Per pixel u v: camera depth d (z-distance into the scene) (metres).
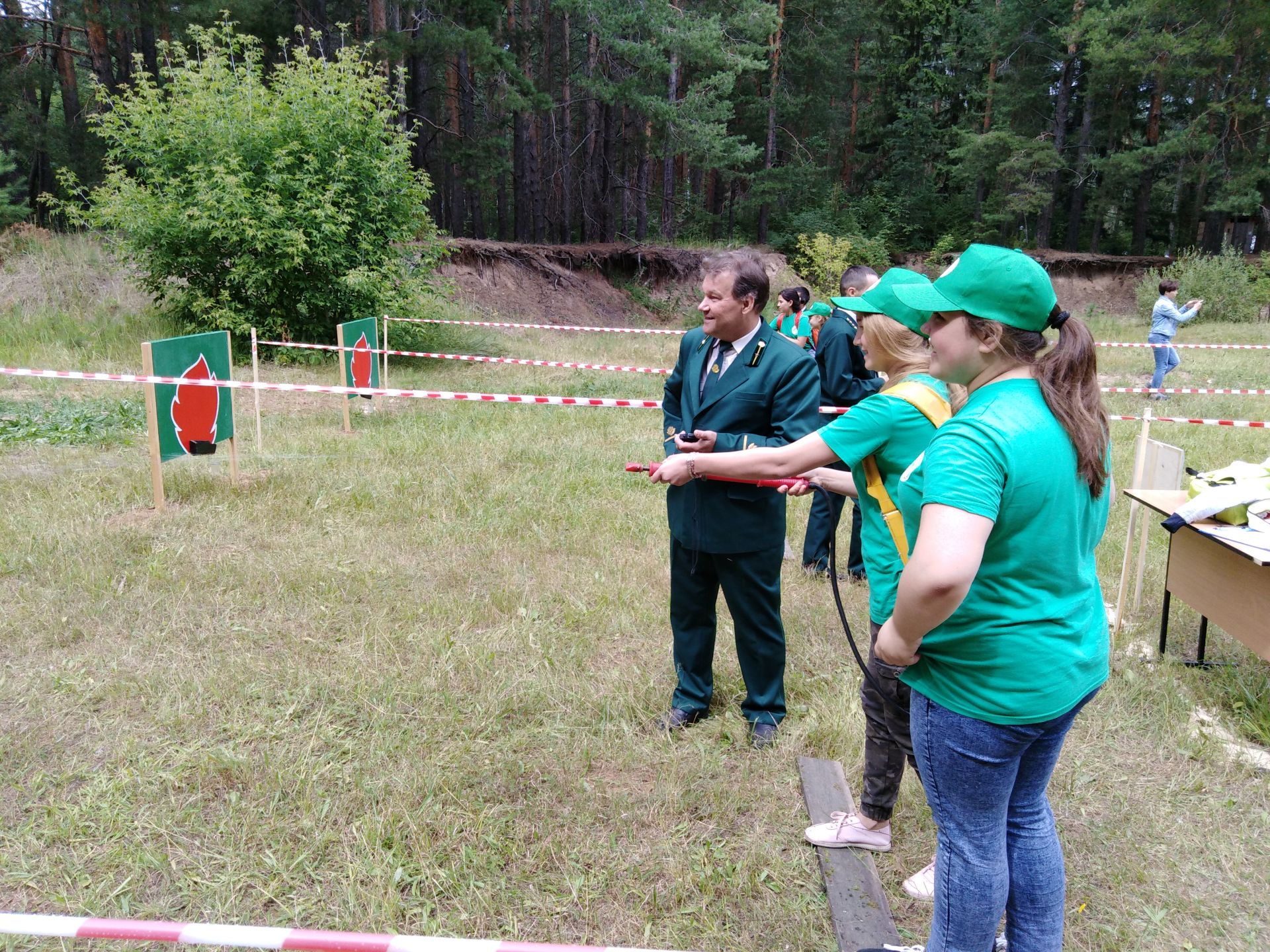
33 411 8.28
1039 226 32.41
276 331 11.87
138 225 11.34
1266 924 2.47
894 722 2.37
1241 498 3.56
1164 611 4.11
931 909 2.52
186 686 3.54
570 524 5.75
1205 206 30.80
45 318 12.45
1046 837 1.88
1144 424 4.54
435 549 5.22
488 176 23.16
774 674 3.37
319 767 3.03
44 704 3.39
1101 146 33.25
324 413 9.17
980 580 1.66
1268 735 3.39
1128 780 3.12
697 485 3.15
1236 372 14.20
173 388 5.66
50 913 2.37
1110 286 30.55
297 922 2.38
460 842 2.70
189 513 5.59
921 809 2.93
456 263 19.16
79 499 5.71
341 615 4.28
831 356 4.83
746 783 3.06
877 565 2.36
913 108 37.00
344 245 12.08
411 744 3.19
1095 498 1.72
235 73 12.38
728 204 33.41
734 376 3.07
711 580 3.35
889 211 34.66
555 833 2.77
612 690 3.65
